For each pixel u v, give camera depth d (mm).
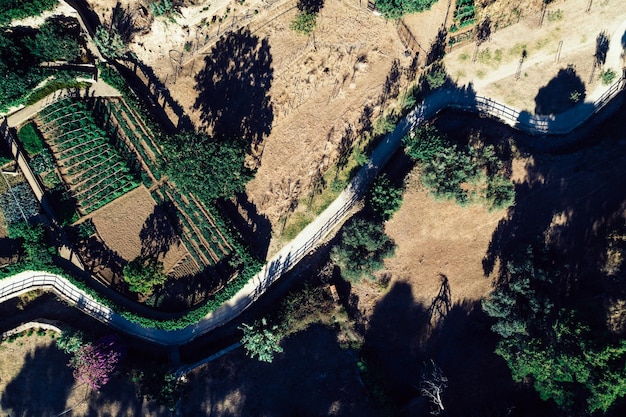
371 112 67000
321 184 67812
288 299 66312
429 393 61531
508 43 66188
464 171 61750
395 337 66500
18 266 64500
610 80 65438
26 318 66812
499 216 65250
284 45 66125
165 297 67250
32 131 64188
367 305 67000
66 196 65375
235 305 68312
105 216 66625
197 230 67250
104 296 65562
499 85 66875
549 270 61750
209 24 64812
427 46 66562
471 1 65375
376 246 62500
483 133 66500
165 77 65875
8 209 64062
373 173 67938
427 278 66375
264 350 62438
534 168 65500
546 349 57875
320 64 66500
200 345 68750
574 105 66500
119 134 65938
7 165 64625
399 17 64875
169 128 66188
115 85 63594
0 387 66250
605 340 55344
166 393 63125
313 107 67000
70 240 65938
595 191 64125
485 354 65000
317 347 67312
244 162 66562
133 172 66250
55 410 66250
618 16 64812
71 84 63875
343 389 66000
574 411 58719
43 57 61812
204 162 58719
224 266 67438
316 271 68938
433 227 65938
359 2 65938
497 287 65125
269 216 67750
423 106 67438
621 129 65500
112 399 66625
